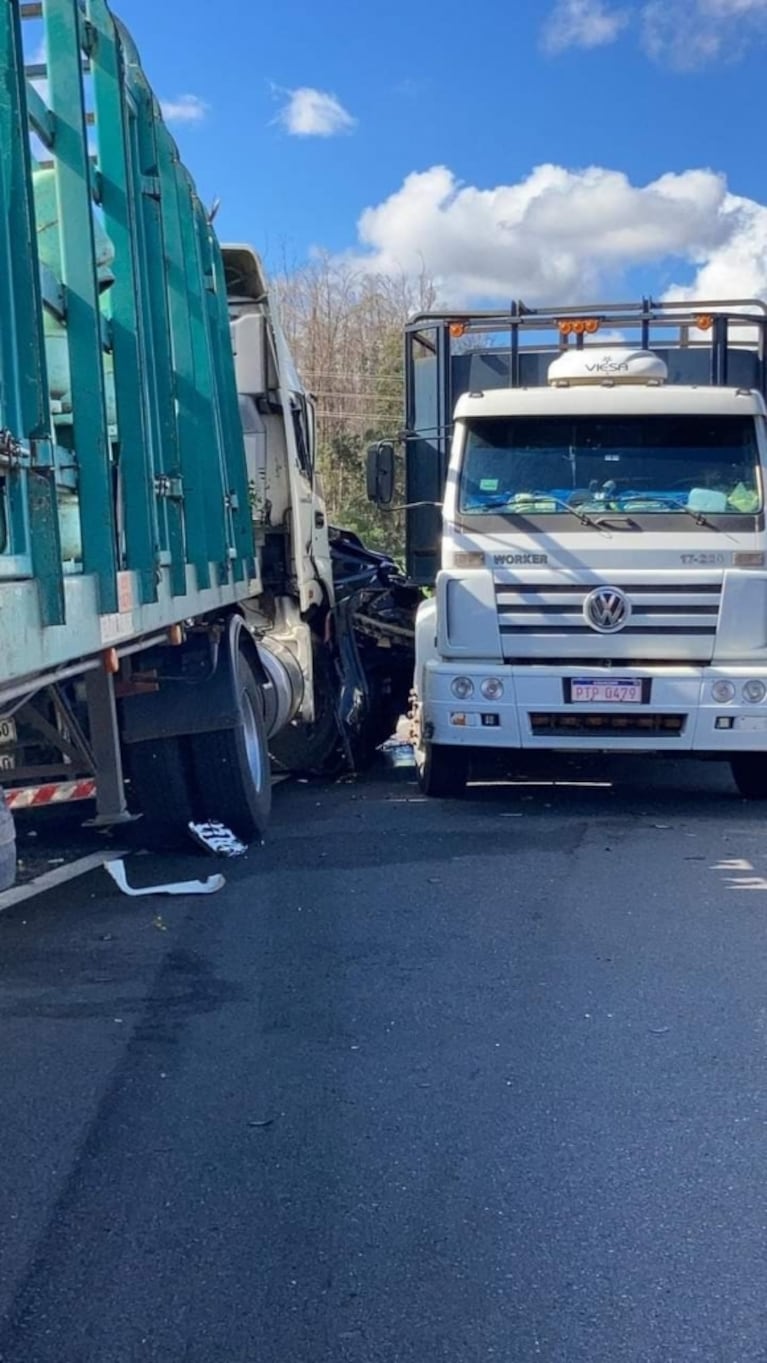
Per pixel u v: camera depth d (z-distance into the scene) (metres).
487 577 9.09
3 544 4.14
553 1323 3.11
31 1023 5.04
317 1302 3.19
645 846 8.09
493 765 11.69
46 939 6.16
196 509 7.47
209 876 7.36
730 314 10.88
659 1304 3.18
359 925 6.36
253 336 10.62
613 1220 3.56
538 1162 3.89
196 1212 3.60
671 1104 4.29
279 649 10.36
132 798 8.02
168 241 7.12
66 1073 4.55
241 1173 3.82
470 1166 3.87
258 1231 3.50
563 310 11.11
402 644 12.56
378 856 7.86
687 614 8.96
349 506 34.97
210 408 7.87
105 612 5.29
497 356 11.23
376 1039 4.86
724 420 9.30
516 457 9.30
